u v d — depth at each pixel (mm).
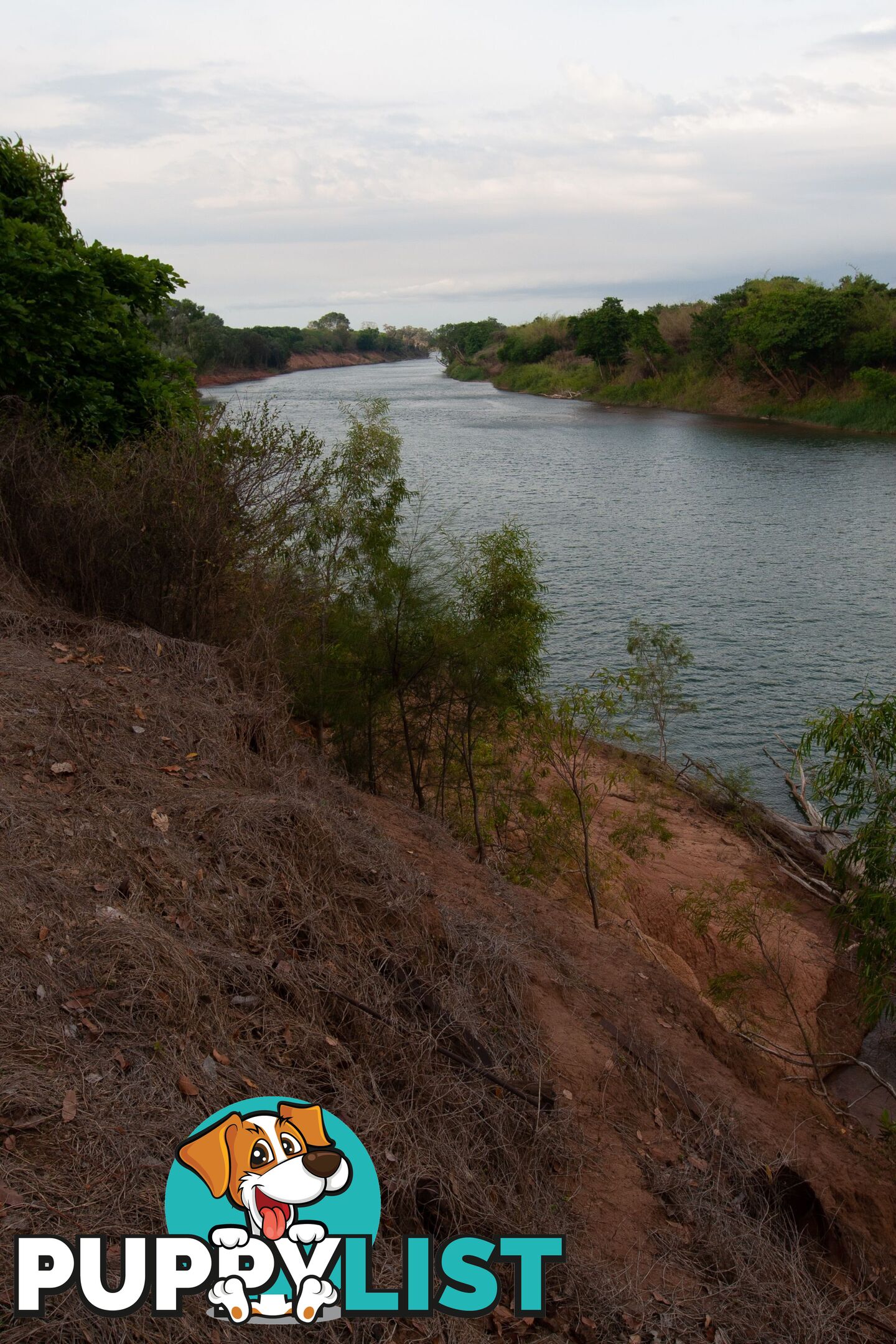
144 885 5375
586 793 13430
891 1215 6227
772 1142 6414
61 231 14227
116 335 12906
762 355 75312
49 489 9336
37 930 4633
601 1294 4547
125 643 8234
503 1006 6336
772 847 14953
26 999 4223
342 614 9914
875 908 9461
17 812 5469
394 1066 5234
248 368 145750
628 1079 6355
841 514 39875
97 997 4426
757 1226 5523
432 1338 3900
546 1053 6137
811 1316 5008
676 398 85375
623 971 7828
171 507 9188
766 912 12633
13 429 9945
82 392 11570
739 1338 4688
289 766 7980
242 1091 4453
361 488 10523
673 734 19125
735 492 45062
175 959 4852
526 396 106000
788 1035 10516
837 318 68625
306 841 6465
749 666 22828
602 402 94938
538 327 125062
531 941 7434
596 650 23750
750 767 17875
